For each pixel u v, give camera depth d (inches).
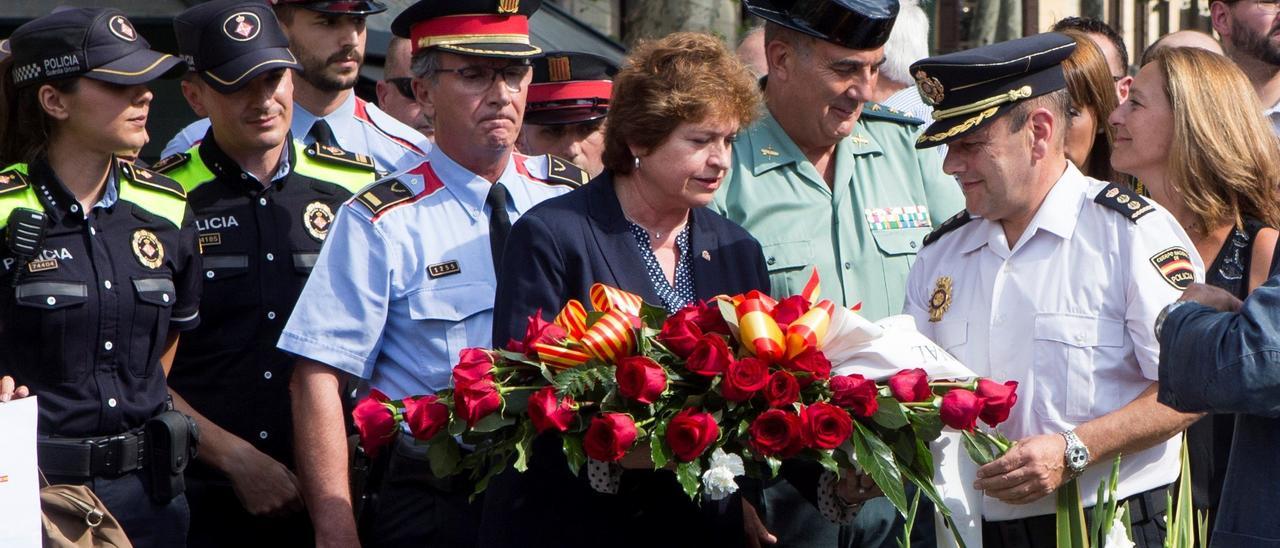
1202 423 198.5
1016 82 168.1
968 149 170.4
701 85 162.2
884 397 149.6
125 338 190.7
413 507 188.9
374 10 243.3
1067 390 166.9
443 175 199.8
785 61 201.8
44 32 187.8
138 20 279.3
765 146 206.7
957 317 176.1
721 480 143.0
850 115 202.2
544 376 149.3
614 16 460.8
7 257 184.7
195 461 209.0
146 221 196.4
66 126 188.7
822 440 144.5
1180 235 168.7
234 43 210.2
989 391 152.6
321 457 190.7
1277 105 278.2
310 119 245.4
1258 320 141.3
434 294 193.2
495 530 163.0
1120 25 493.4
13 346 185.3
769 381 145.0
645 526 159.8
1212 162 187.5
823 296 202.8
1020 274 171.5
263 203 216.7
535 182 209.8
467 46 194.2
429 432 152.7
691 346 148.4
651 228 171.8
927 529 201.9
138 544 189.9
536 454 160.2
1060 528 163.8
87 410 186.7
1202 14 509.4
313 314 191.3
